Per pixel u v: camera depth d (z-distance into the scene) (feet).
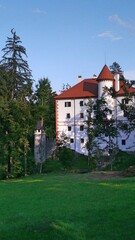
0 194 87.10
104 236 41.39
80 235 42.01
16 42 226.79
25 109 210.18
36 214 57.36
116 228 44.52
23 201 73.15
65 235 42.19
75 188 88.53
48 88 319.88
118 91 245.45
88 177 120.37
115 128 217.77
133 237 40.45
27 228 46.55
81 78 279.08
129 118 218.38
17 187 100.63
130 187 83.51
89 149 216.95
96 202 64.95
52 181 111.34
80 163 230.68
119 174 124.67
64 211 58.23
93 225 46.65
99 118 218.59
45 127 261.03
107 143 225.15
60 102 263.29
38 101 292.20
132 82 226.17
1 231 46.42
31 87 236.02
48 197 76.28
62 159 229.86
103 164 213.25
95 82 269.64
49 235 42.39
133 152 232.53
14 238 42.29
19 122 207.21
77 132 255.50
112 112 242.37
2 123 204.44
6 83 217.77
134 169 123.44
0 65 222.07
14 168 199.31
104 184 93.50
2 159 198.49
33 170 216.74
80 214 54.49
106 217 51.11
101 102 223.30
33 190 90.79
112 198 68.33
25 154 208.03
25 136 211.00
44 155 239.50
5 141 201.36
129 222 47.26
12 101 206.49
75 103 258.16
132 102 230.48
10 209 64.80
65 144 247.91
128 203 61.26
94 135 217.77
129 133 230.27
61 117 262.06
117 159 221.05
